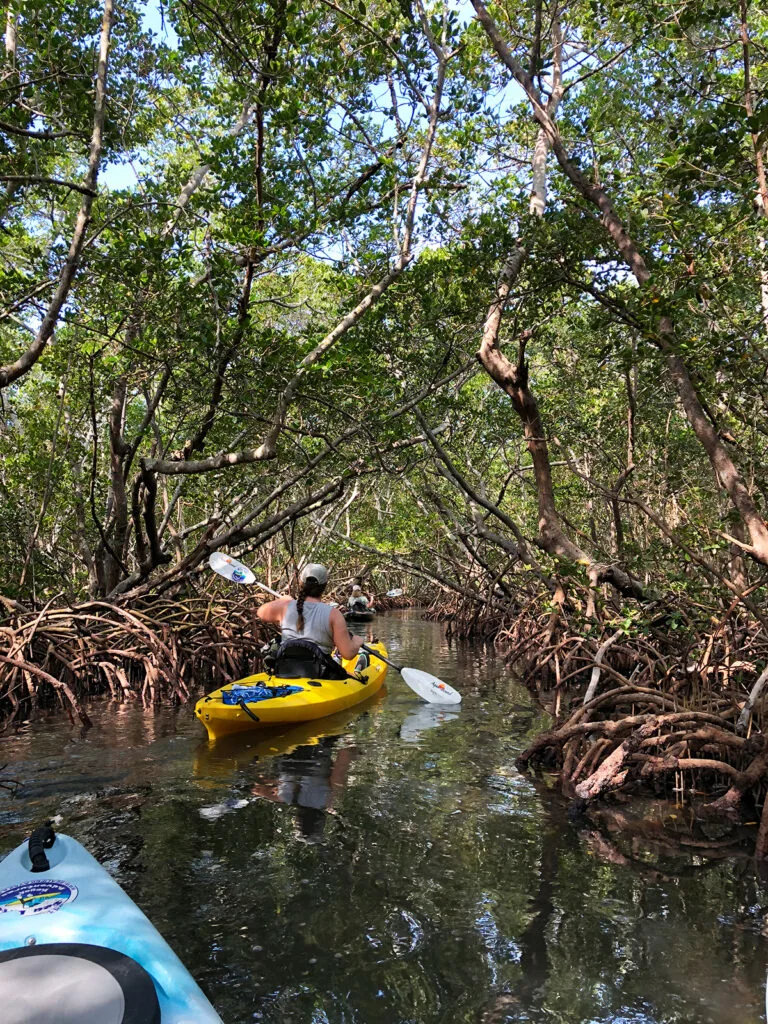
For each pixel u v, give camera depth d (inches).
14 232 375.6
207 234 289.3
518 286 333.4
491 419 457.7
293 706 240.7
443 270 325.1
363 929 103.2
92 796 163.2
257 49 271.1
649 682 232.5
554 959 95.9
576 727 183.8
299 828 143.1
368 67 281.7
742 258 215.9
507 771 187.9
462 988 89.0
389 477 642.2
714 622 230.8
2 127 189.2
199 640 360.5
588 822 149.4
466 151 334.6
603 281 291.9
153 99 344.5
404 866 125.3
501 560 646.5
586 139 298.5
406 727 241.4
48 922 75.9
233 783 173.9
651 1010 84.7
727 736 163.6
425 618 942.4
